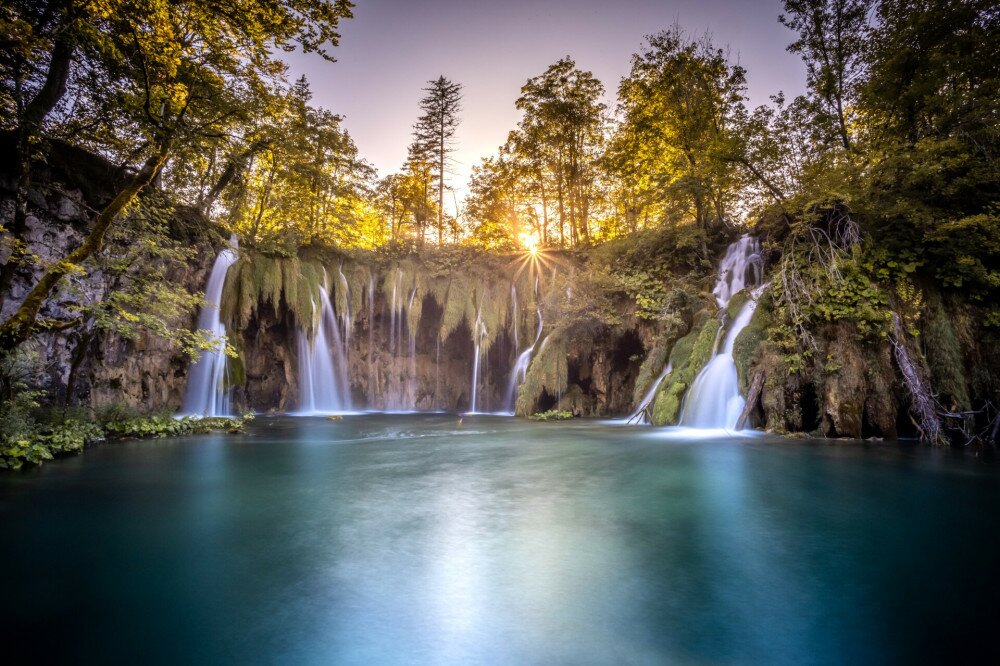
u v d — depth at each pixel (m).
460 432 13.63
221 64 12.28
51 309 12.55
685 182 16.86
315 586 3.70
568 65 23.47
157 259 14.98
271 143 17.14
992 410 10.98
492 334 22.73
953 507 5.79
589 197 26.45
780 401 11.88
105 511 5.68
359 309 22.41
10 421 8.90
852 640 2.94
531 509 5.75
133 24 9.49
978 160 11.67
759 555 4.31
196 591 3.60
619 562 4.14
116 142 12.84
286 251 20.08
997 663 2.69
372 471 8.03
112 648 2.83
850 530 4.97
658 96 19.88
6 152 11.88
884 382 11.09
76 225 13.33
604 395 18.47
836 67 15.48
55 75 11.24
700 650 2.82
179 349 16.78
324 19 8.78
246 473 7.89
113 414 12.48
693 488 6.75
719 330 14.23
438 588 3.66
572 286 19.80
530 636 2.98
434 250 24.28
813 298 11.93
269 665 2.66
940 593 3.58
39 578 3.82
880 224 12.92
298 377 20.69
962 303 11.66
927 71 12.67
